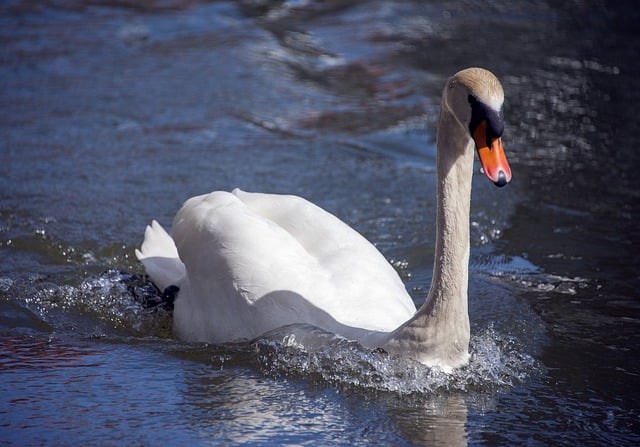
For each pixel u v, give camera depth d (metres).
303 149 16.09
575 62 21.66
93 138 16.12
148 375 9.19
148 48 22.06
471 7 26.97
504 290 11.49
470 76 7.98
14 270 11.59
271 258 9.58
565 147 16.53
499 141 7.91
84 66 20.30
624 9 26.38
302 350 9.19
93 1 26.38
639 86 19.89
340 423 8.24
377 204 13.92
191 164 15.15
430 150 16.39
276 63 21.33
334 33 24.34
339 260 9.76
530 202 14.26
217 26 24.44
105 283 11.38
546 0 27.59
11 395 8.70
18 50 21.31
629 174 15.36
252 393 8.77
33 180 14.18
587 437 8.12
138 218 13.12
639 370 9.48
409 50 22.80
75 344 9.99
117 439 7.88
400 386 8.79
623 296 11.34
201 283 9.95
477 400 8.73
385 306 9.41
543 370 9.43
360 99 19.16
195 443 7.83
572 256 12.49
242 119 17.52
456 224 8.39
